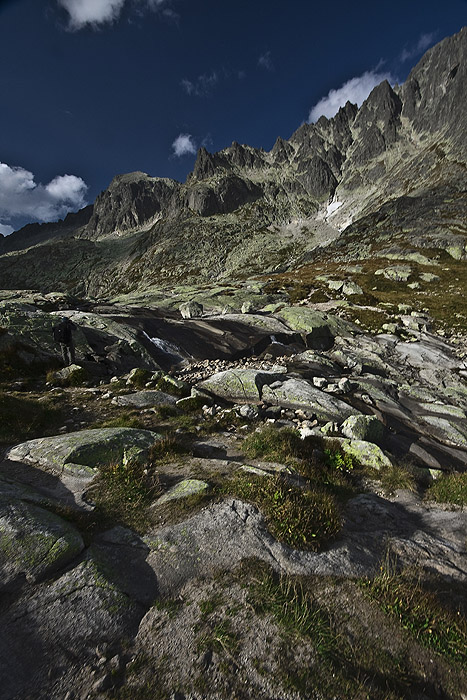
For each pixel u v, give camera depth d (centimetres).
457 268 7006
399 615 409
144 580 449
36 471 721
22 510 523
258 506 610
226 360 2381
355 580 468
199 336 2642
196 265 18212
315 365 2248
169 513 590
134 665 336
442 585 493
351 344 2811
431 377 2302
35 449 792
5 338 1653
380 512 729
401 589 450
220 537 528
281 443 1007
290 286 5416
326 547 539
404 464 1042
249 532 541
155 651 352
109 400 1334
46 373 1622
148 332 2584
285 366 2202
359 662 349
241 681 322
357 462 1012
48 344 1795
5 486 606
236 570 466
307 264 10312
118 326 2369
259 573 461
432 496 866
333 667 339
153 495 652
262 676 326
